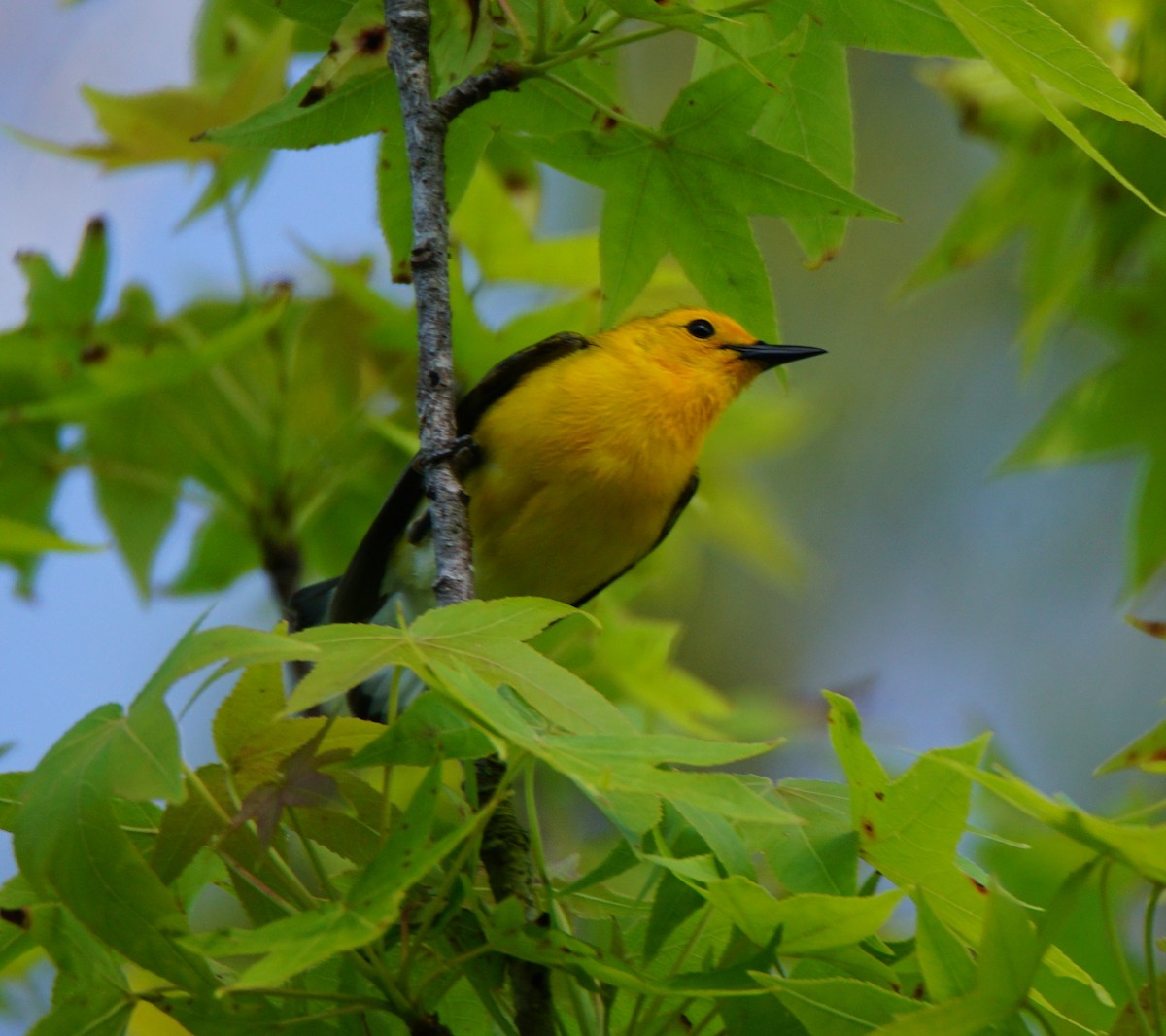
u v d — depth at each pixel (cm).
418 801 468
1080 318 1191
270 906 523
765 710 1141
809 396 1527
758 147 735
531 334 1098
